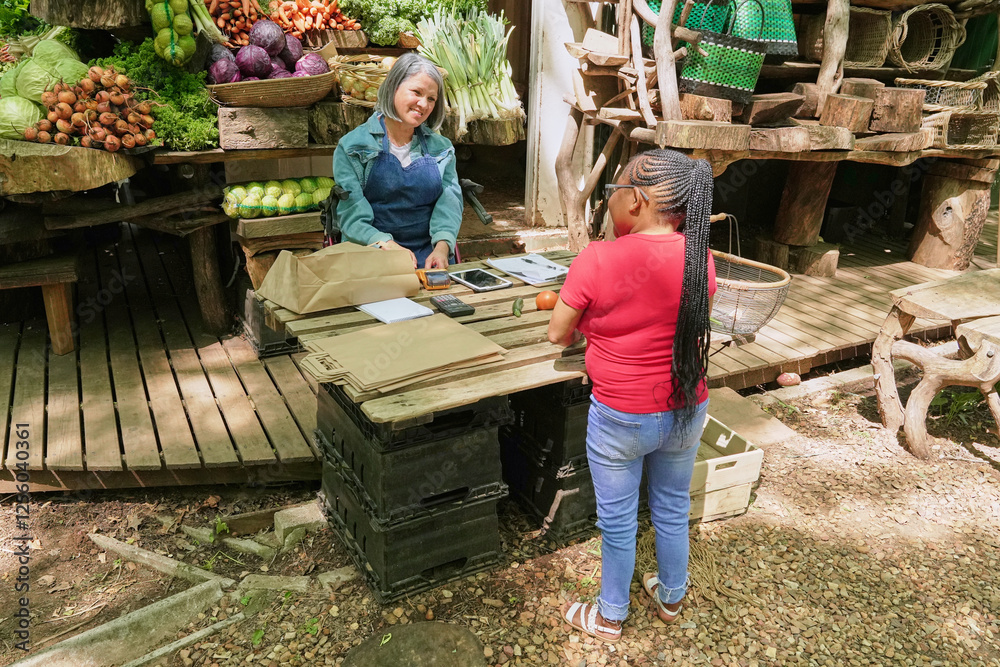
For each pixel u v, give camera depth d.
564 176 5.86
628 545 2.44
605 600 2.55
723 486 3.25
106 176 3.75
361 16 5.11
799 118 5.38
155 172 5.91
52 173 3.50
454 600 2.79
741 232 7.45
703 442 3.59
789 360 4.55
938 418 4.29
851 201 7.90
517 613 2.74
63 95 3.56
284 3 4.80
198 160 4.04
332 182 4.48
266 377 4.20
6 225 4.14
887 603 2.86
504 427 3.33
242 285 4.68
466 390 2.34
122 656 2.57
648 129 4.85
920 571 3.04
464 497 2.76
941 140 5.73
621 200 2.16
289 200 4.28
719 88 4.71
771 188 7.73
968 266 6.57
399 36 5.21
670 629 2.69
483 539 2.90
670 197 2.06
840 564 3.06
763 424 4.05
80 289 5.45
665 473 2.43
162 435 3.53
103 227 6.48
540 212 6.23
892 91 5.27
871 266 6.59
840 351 4.79
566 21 5.76
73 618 2.75
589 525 3.17
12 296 4.73
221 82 4.04
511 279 3.37
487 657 2.54
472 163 8.35
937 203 6.43
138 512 3.36
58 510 3.35
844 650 2.63
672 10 4.54
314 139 4.35
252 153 4.15
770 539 3.20
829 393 4.58
